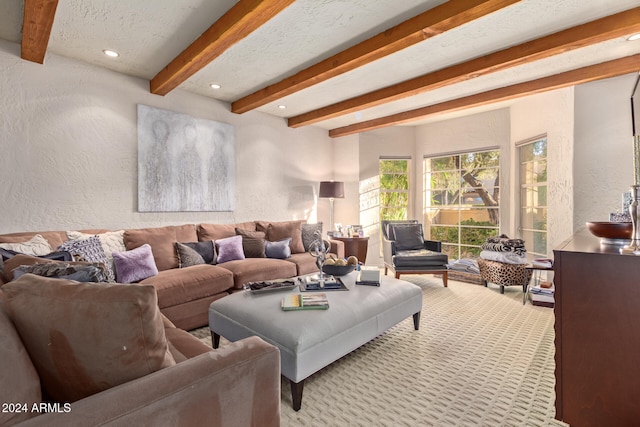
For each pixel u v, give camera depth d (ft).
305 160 17.49
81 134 9.88
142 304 2.67
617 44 8.87
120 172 10.73
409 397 5.69
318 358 5.61
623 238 4.87
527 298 11.57
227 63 10.09
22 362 2.43
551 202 12.51
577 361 4.41
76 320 2.59
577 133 11.23
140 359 2.70
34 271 4.33
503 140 15.71
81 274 4.40
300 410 5.35
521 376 6.37
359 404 5.50
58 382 2.75
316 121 15.39
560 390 4.54
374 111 15.26
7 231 8.63
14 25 7.89
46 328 2.63
